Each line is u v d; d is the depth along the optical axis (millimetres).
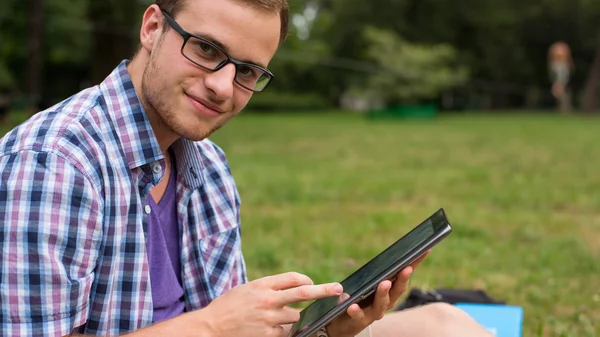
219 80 1642
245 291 1575
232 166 9531
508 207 6594
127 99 1709
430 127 19375
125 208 1634
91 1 14891
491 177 8680
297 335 1629
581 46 38125
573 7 35562
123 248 1646
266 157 10977
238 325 1546
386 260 1653
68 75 33062
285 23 1775
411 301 2969
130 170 1671
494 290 3914
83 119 1616
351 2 35000
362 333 1838
